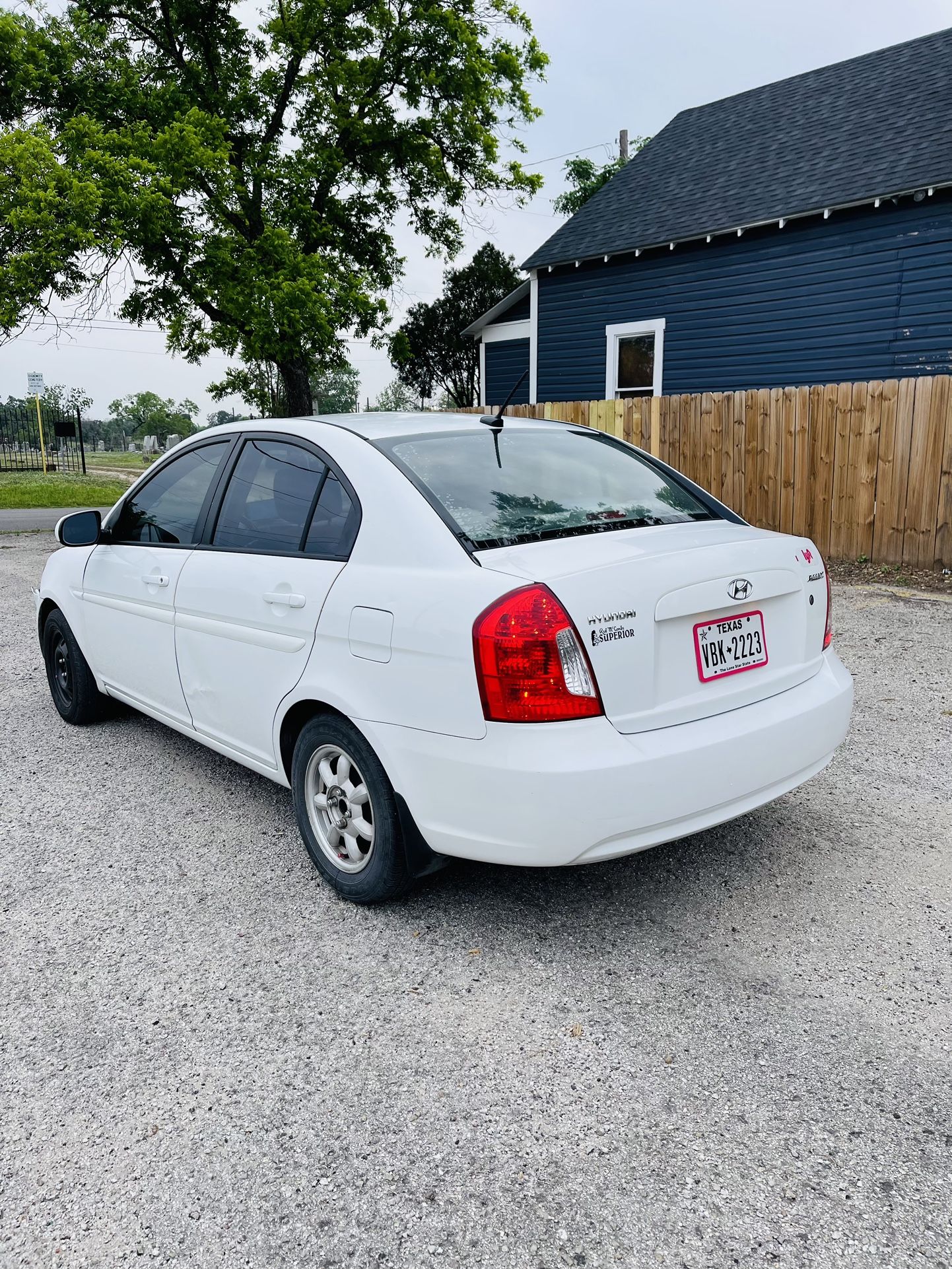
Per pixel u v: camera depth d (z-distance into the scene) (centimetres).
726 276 1338
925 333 1137
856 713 488
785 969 264
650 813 249
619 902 305
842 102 1461
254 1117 212
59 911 306
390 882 288
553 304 1603
